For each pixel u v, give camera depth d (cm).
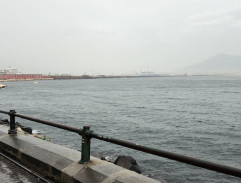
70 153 516
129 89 13588
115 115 4441
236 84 19112
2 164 550
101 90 12825
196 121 3831
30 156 522
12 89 14000
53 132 2719
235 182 1478
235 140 2570
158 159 1859
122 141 380
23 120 3572
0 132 718
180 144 2405
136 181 382
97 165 449
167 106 5997
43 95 9400
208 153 2100
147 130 3097
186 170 1656
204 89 13038
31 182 449
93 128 3225
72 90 12838
